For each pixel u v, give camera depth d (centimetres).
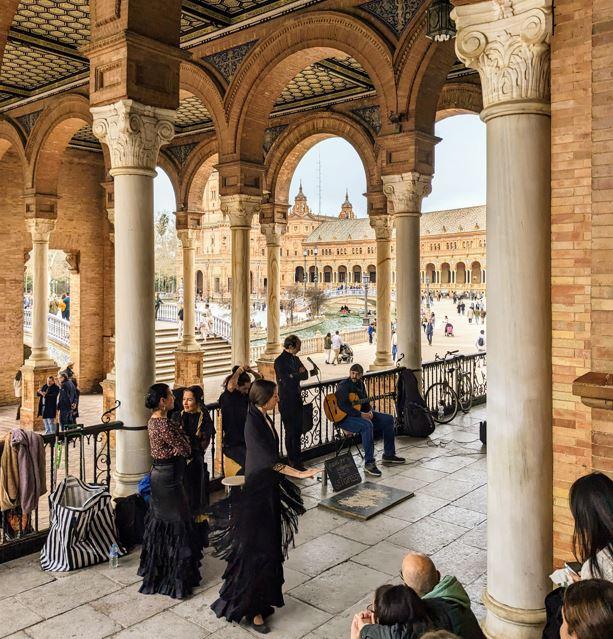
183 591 425
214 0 916
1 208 1672
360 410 736
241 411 575
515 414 340
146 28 565
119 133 562
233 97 1020
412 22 834
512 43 337
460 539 527
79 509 477
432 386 996
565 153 328
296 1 905
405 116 871
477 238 6994
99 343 1900
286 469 406
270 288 1506
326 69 1155
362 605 418
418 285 916
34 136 1382
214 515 520
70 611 409
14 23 986
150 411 573
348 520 570
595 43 299
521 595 338
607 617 162
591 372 301
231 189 1050
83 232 1852
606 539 212
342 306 5203
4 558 487
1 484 494
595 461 299
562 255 331
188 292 1739
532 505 338
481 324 4272
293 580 454
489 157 352
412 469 732
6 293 1695
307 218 8531
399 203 899
